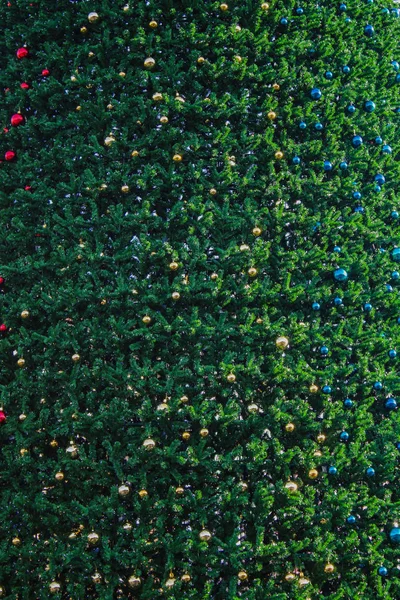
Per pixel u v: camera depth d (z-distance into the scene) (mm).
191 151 8805
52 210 8750
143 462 7750
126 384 7961
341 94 9539
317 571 7629
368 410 8570
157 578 7641
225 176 8680
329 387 8203
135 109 8820
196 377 8031
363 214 9250
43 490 7938
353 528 7867
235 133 9031
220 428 7906
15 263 8594
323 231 8859
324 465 8133
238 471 7793
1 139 9234
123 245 8469
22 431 8016
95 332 8117
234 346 8203
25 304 8320
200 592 7457
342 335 8469
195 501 7578
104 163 8844
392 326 8961
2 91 9516
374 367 8508
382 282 9031
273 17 9477
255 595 7398
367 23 10383
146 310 8094
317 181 8930
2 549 7613
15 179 8992
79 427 7762
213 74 8992
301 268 8711
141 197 8688
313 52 9641
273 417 7910
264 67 9328
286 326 8383
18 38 9547
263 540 7738
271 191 8773
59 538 7684
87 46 9117
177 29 9289
